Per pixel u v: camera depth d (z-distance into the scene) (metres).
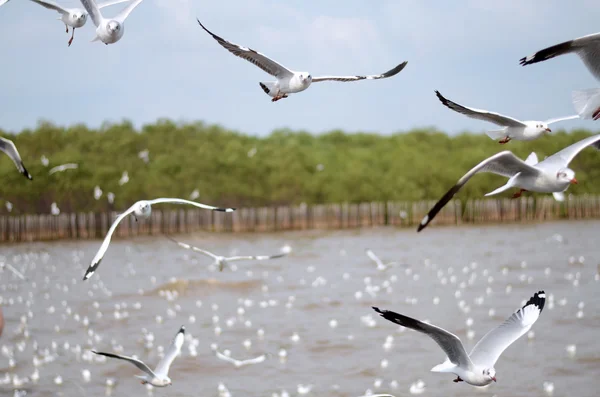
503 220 103.75
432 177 103.06
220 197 103.06
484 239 73.81
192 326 29.45
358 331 28.11
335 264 52.66
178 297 36.53
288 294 37.38
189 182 98.38
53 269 51.88
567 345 25.41
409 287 39.44
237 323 30.05
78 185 89.06
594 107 9.91
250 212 95.88
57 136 101.12
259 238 84.31
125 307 33.44
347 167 110.56
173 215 91.44
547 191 9.93
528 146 102.25
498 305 33.34
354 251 63.31
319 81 11.99
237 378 22.17
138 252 67.00
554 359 23.75
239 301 35.12
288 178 103.88
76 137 102.75
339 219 99.94
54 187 88.38
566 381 21.55
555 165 9.86
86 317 30.22
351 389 20.95
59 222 84.56
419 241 73.69
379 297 36.16
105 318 31.41
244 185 100.88
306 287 40.00
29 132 101.19
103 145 102.00
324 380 21.83
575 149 10.05
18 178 86.31
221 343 26.41
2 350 25.36
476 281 41.34
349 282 42.06
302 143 140.75
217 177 101.00
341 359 24.08
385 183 104.19
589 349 24.80
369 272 47.03
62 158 89.25
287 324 29.56
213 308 32.91
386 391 20.88
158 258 60.59
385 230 94.38
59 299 37.12
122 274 48.72
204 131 115.81
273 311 32.59
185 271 49.75
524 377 21.88
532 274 44.19
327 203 105.88
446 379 21.86
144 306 34.38
